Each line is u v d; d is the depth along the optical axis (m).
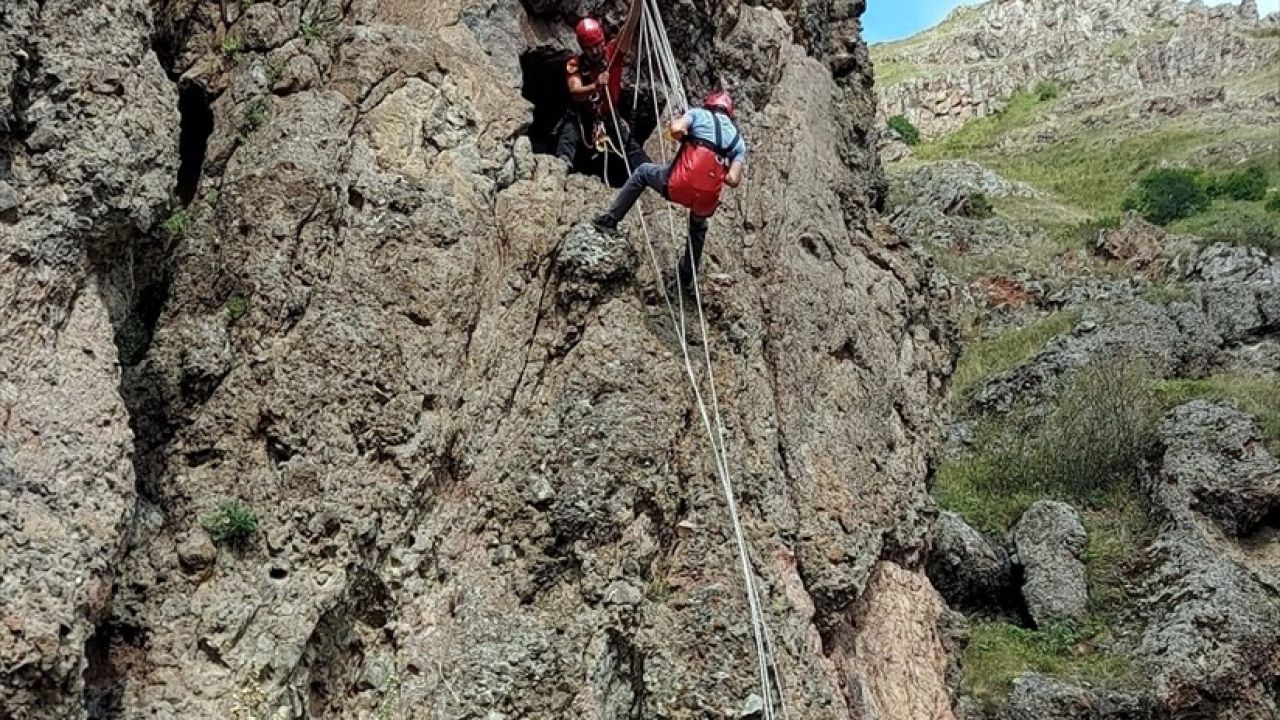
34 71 5.97
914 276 12.63
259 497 6.44
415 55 8.15
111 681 5.86
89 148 6.02
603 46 9.06
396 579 6.73
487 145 8.20
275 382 6.69
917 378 11.91
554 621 6.97
